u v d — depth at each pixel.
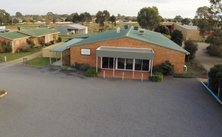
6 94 16.77
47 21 119.62
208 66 29.55
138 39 23.84
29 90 17.84
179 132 11.85
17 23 123.31
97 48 24.89
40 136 11.02
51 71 24.42
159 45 23.67
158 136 11.37
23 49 37.69
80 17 118.06
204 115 14.10
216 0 33.72
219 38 34.88
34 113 13.59
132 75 23.14
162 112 14.34
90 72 22.62
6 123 12.25
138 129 12.00
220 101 16.34
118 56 21.89
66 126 12.05
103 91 18.12
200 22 37.72
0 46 36.31
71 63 26.11
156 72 23.03
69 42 34.06
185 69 25.59
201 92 18.64
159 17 83.31
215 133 11.88
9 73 23.25
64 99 16.06
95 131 11.62
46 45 45.44
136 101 16.12
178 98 17.06
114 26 113.69
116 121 12.84
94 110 14.27
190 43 32.88
